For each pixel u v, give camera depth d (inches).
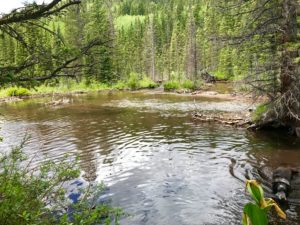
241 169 511.5
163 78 3400.6
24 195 200.7
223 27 2428.6
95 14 1811.0
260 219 112.1
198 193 424.5
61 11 173.5
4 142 724.0
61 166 254.2
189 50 2721.5
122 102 1483.8
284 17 653.9
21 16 163.6
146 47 3422.7
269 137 718.5
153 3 6437.0
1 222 172.4
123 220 353.1
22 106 1466.5
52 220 213.3
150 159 576.4
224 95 1624.0
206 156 585.9
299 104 684.1
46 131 847.1
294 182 443.2
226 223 347.3
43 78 175.0
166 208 383.2
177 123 908.0
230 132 777.6
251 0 723.4
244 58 772.6
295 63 645.3
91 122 964.6
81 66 182.7
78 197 373.1
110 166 541.6
